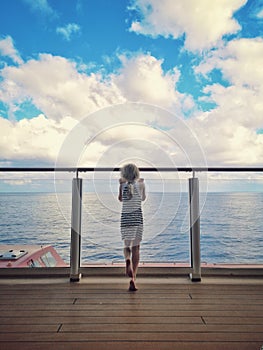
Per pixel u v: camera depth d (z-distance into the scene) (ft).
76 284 6.44
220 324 4.50
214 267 6.91
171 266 6.85
